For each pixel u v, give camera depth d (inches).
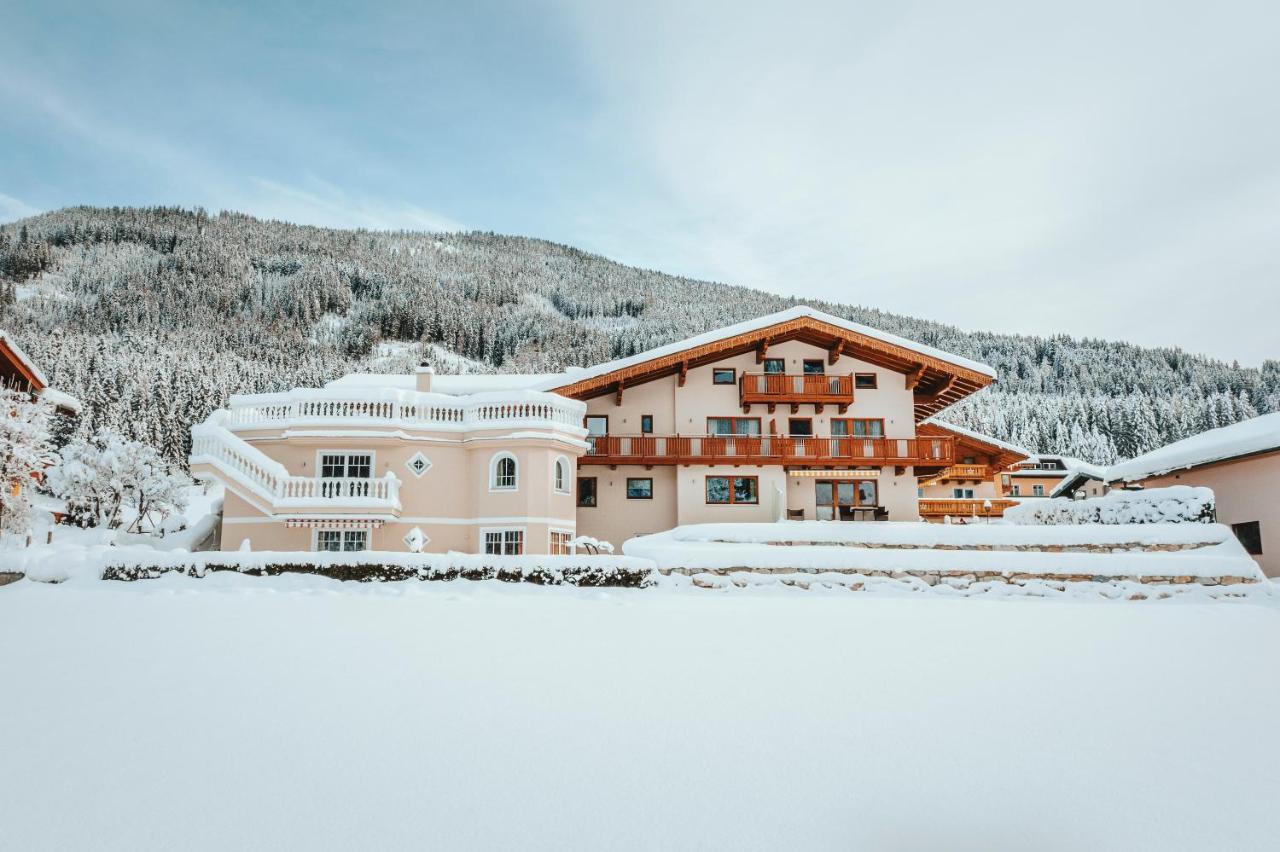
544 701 256.7
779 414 1280.8
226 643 355.6
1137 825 165.5
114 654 328.5
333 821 162.6
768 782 186.7
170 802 171.8
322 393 1027.3
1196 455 1050.1
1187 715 248.5
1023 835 159.6
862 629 434.0
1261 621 506.6
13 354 1133.1
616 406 1263.5
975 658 344.2
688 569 714.8
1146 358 6530.5
